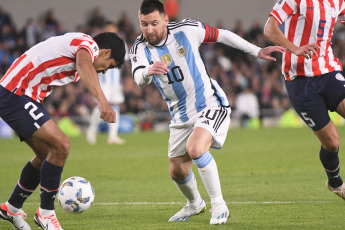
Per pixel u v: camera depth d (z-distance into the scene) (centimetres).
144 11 1980
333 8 2228
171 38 2038
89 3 10312
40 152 1875
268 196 2561
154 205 2419
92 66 1755
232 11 11000
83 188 1973
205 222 2009
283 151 4516
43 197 1834
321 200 2392
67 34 1856
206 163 1914
